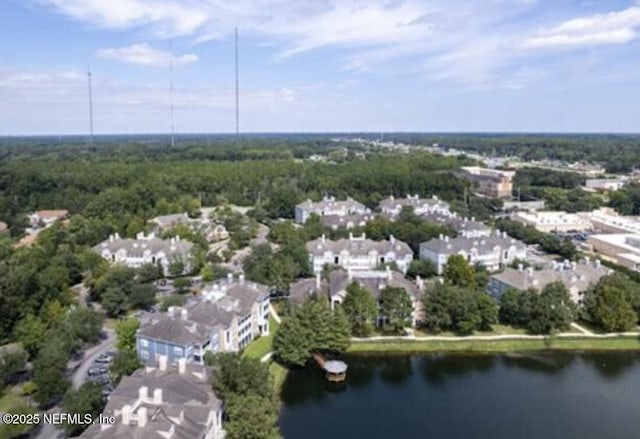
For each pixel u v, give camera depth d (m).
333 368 103.50
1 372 92.56
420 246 180.75
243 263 161.38
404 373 108.12
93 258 159.12
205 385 80.62
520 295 127.00
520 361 113.44
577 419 91.56
